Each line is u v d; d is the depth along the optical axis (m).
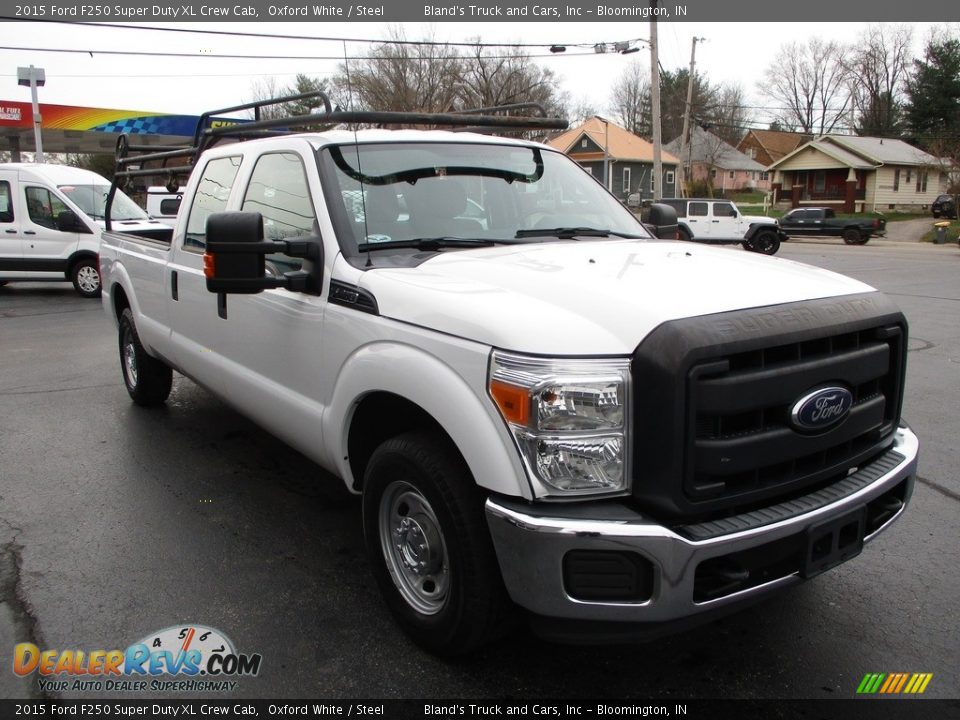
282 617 3.35
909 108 65.88
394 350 2.91
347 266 3.31
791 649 3.14
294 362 3.67
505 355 2.47
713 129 76.06
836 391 2.69
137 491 4.71
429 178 3.86
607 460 2.43
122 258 6.16
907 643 3.18
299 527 4.23
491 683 2.92
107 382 7.46
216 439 5.69
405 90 31.27
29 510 4.43
